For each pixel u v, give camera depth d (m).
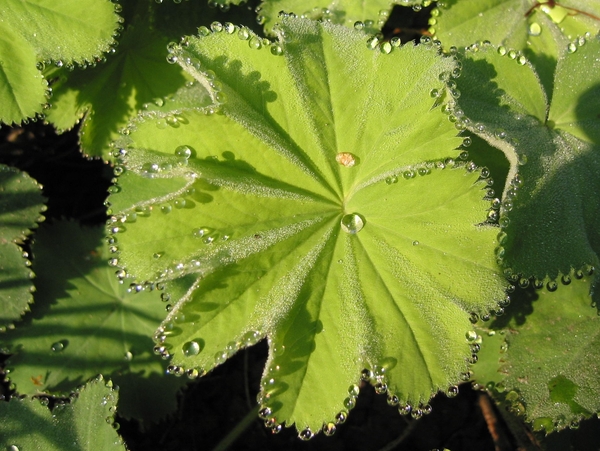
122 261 0.23
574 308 0.26
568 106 0.25
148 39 0.27
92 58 0.25
